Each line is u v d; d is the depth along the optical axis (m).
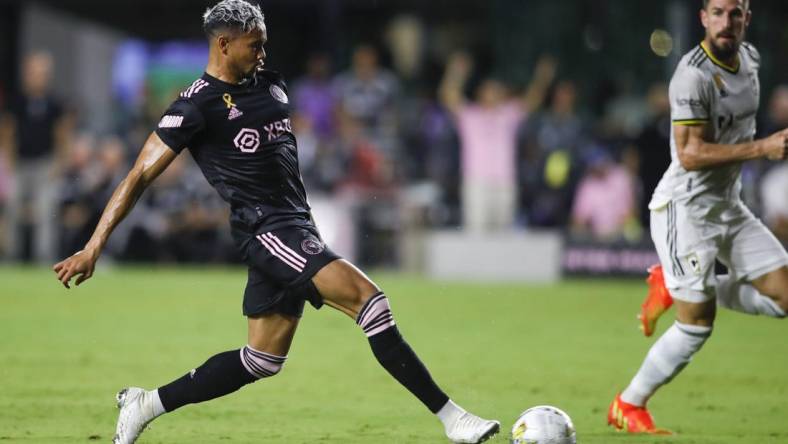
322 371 32.94
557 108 67.88
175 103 21.33
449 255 64.50
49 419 25.91
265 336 21.80
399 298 52.88
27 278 59.47
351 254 64.94
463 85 84.81
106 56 82.81
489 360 35.12
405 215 65.69
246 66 21.34
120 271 64.75
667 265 24.64
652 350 24.70
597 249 63.00
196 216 66.38
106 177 65.19
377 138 67.81
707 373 33.12
